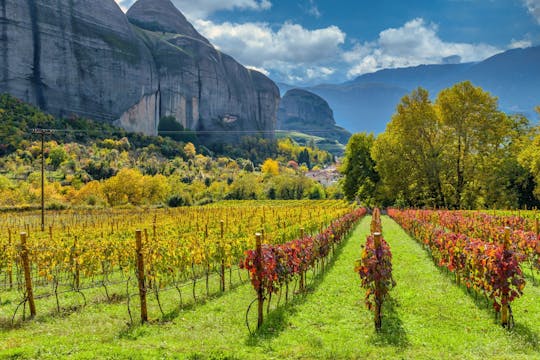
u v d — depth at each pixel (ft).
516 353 23.81
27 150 372.58
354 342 26.17
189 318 33.32
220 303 37.81
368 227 123.65
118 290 45.21
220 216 149.48
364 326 29.60
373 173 224.94
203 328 30.53
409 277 46.14
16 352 24.39
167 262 47.67
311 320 31.32
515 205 155.74
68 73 517.55
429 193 175.94
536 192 148.46
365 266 29.60
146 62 618.44
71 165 353.10
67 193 273.95
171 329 30.42
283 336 27.68
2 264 50.78
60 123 468.75
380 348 25.08
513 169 161.79
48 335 29.37
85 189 270.87
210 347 25.77
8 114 424.87
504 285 28.19
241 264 30.48
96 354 24.20
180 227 102.53
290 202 310.86
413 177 169.89
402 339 26.53
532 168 133.28
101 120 546.67
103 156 416.26
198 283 48.24
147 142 542.16
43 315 36.01
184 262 48.78
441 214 94.22
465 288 39.93
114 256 51.98
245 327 30.45
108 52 560.20
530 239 47.83
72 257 47.57
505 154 152.25
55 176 328.29
